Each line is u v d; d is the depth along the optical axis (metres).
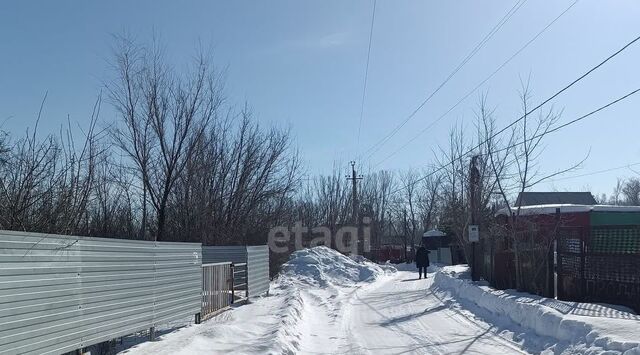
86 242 8.45
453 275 25.16
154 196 26.38
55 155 10.75
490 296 16.14
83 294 8.30
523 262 17.14
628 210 24.08
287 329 12.37
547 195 44.31
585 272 14.00
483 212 27.84
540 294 15.81
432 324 14.60
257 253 21.23
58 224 10.38
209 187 29.30
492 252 20.64
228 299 17.11
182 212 27.33
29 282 6.95
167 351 9.62
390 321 15.59
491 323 14.00
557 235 15.19
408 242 74.31
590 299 13.82
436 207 60.44
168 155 26.12
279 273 32.41
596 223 23.84
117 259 9.52
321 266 33.84
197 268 13.82
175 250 12.38
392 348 11.48
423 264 32.12
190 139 26.86
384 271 38.88
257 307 17.27
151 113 25.73
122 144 25.48
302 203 50.16
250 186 32.22
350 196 56.31
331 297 23.14
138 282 10.38
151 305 10.94
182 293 12.71
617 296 12.88
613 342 8.73
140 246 10.52
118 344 10.85
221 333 11.47
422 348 11.34
